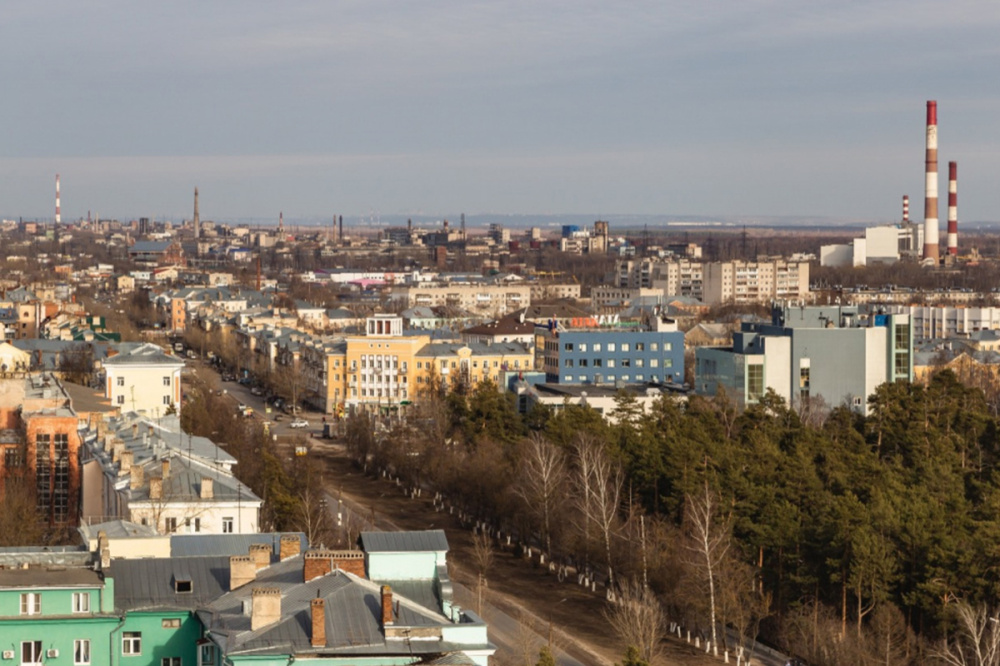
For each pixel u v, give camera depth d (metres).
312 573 185.88
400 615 173.75
